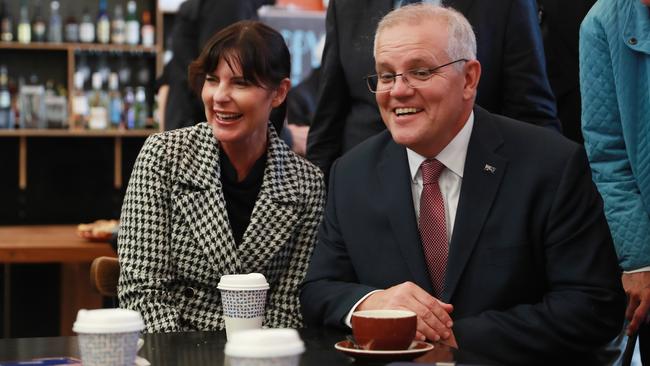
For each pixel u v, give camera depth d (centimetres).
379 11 338
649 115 295
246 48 274
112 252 462
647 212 296
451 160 251
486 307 243
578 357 243
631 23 296
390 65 245
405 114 246
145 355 204
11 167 794
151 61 809
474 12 326
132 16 794
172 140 283
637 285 292
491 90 330
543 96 331
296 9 777
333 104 352
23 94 777
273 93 282
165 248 276
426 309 227
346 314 238
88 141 805
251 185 285
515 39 329
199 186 279
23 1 792
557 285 243
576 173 249
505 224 246
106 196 807
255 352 158
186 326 275
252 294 218
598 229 246
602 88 305
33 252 454
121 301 276
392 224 252
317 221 289
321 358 198
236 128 276
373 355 192
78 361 196
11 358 200
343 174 266
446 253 248
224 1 440
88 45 783
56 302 607
